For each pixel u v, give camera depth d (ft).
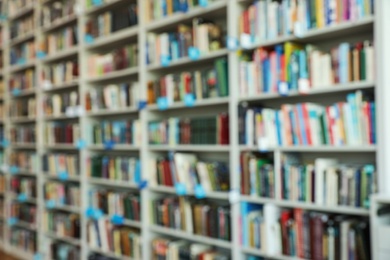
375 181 7.04
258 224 8.56
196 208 9.74
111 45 12.71
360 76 7.27
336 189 7.48
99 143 12.51
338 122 7.50
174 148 10.32
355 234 7.07
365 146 7.12
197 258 9.73
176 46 10.27
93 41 12.53
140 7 11.05
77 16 13.11
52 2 14.79
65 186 13.74
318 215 7.64
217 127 9.47
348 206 7.32
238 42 9.01
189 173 9.92
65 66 13.85
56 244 14.12
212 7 9.42
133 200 11.28
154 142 10.84
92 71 12.71
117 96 11.85
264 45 8.62
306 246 7.76
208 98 9.62
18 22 16.40
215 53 9.36
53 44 14.28
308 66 7.94
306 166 7.93
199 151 10.94
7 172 16.87
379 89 6.93
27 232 15.57
